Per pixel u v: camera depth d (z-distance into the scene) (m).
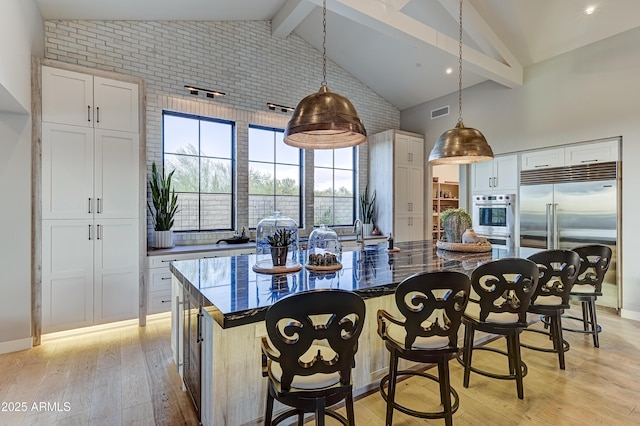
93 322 3.31
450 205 7.70
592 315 3.02
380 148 6.15
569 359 2.79
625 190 3.82
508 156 4.99
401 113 6.82
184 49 4.41
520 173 4.83
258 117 5.01
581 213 4.17
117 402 2.16
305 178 5.59
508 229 4.91
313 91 5.64
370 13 3.26
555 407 2.12
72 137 3.20
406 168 6.09
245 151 4.89
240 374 1.77
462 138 3.21
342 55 5.69
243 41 4.90
